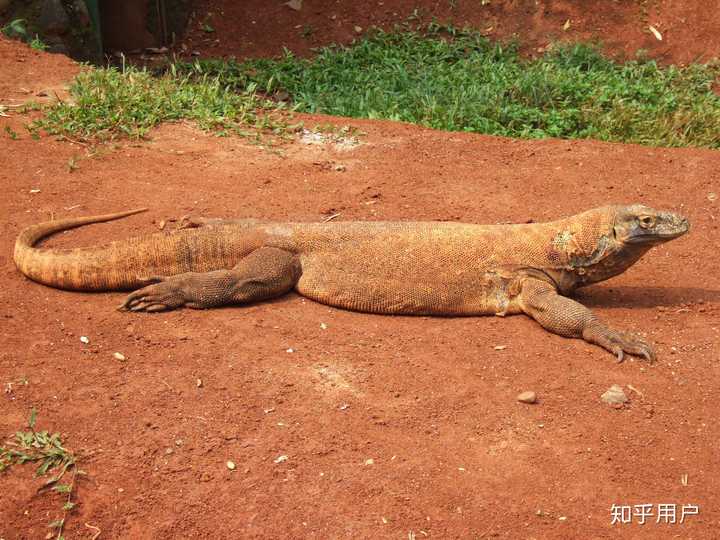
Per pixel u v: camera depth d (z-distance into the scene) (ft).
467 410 8.28
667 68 19.17
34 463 7.66
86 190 11.28
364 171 12.41
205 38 20.90
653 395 8.50
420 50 19.20
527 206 11.78
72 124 12.50
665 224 9.27
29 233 9.89
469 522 7.45
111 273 9.37
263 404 8.24
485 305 9.48
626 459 7.95
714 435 8.17
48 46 16.58
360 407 8.26
